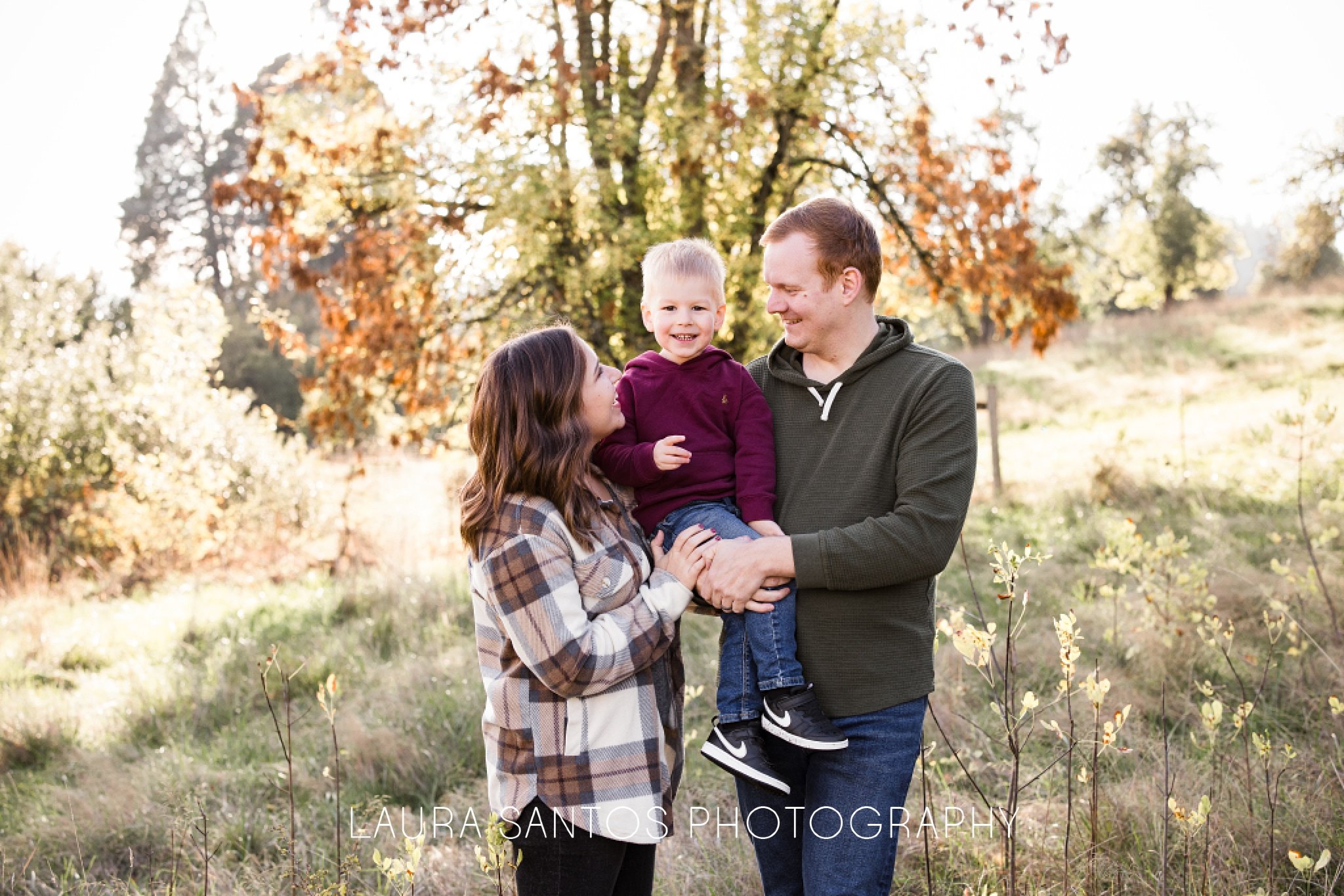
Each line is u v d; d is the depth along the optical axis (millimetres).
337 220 9703
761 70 8586
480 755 4445
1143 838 3018
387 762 4359
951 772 3826
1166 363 17469
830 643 2047
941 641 5090
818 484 2135
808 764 2137
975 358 23828
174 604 8805
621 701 1937
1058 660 4656
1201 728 3814
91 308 18453
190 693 5645
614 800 1906
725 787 3885
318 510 12258
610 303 8891
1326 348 15961
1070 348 21078
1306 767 3385
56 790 4328
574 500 1971
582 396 2020
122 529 11305
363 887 3281
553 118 8469
